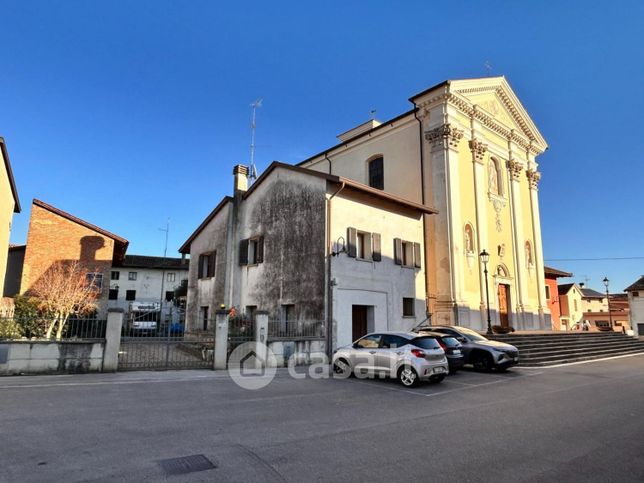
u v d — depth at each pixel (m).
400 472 5.17
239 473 5.04
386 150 27.94
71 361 12.38
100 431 6.63
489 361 15.15
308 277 18.11
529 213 31.67
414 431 7.05
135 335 15.05
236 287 22.41
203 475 4.95
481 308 25.00
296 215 19.28
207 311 24.33
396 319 19.81
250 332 16.03
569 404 9.52
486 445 6.30
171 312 16.67
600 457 5.80
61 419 7.29
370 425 7.41
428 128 25.67
